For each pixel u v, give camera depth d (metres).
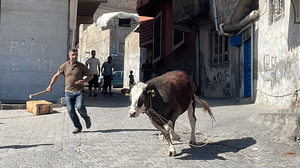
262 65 12.51
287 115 7.99
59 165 5.69
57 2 13.56
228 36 16.66
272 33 11.59
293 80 9.95
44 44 13.45
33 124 9.29
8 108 11.72
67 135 8.03
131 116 5.67
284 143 7.07
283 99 10.62
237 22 14.20
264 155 6.27
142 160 5.99
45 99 13.39
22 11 13.27
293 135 7.27
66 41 13.65
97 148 6.83
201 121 9.73
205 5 16.64
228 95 16.67
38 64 13.38
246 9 13.66
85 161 5.93
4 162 5.83
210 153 6.49
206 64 18.92
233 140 7.48
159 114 6.08
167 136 6.15
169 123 5.98
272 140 7.33
